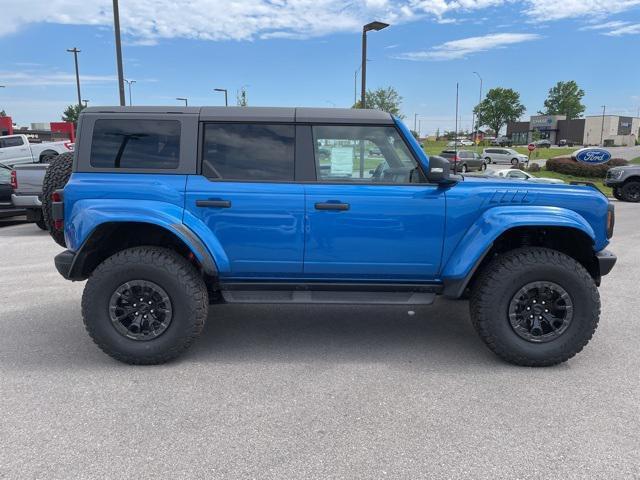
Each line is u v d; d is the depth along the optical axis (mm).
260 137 4004
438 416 3217
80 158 3949
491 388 3617
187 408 3303
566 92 131000
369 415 3225
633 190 19984
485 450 2840
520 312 3941
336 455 2787
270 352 4289
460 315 5355
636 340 4590
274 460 2740
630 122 110812
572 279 3826
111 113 3969
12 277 6762
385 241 3979
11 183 10188
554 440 2943
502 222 3857
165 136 3977
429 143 72875
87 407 3305
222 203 3895
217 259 3926
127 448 2842
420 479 2586
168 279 3818
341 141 4023
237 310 5480
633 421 3162
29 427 3055
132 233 4211
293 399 3438
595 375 3846
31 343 4434
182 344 3918
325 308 5574
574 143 107438
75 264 3908
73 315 5191
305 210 3924
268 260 4012
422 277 4125
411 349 4379
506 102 117875
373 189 3947
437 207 3943
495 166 43250
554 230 4086
